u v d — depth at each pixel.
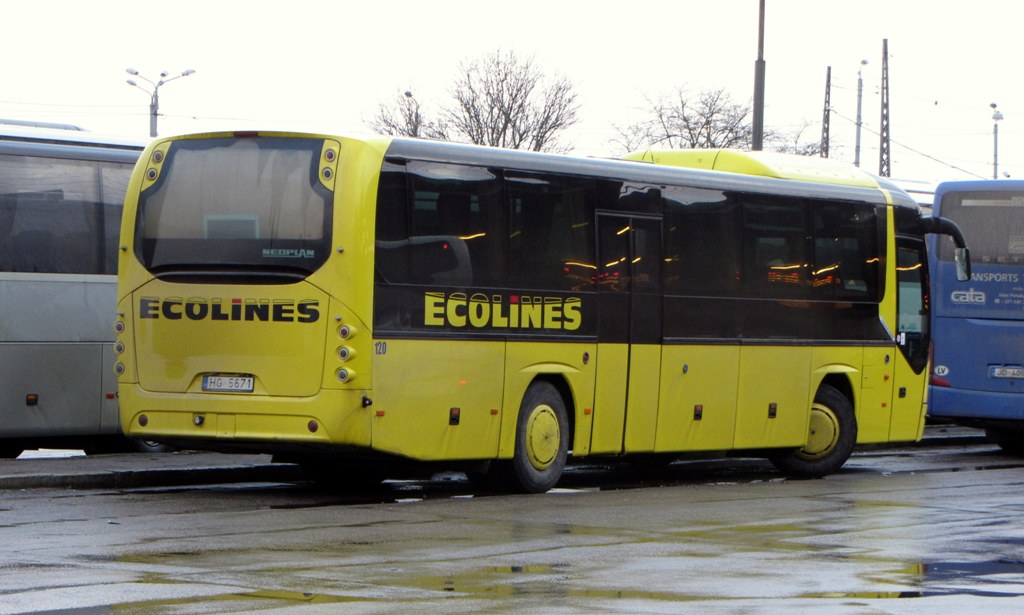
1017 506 16.59
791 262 20.89
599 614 9.65
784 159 21.59
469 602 10.02
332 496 17.03
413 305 16.42
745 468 22.61
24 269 20.05
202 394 16.28
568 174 18.14
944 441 29.72
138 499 16.14
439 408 16.69
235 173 16.34
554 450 18.06
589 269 18.33
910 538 13.69
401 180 16.36
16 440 21.31
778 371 20.62
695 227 19.61
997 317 25.61
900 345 22.39
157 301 16.53
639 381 18.91
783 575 11.37
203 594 10.14
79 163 20.58
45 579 10.68
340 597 10.11
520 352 17.53
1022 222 25.52
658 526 14.40
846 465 23.50
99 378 20.62
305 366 15.92
